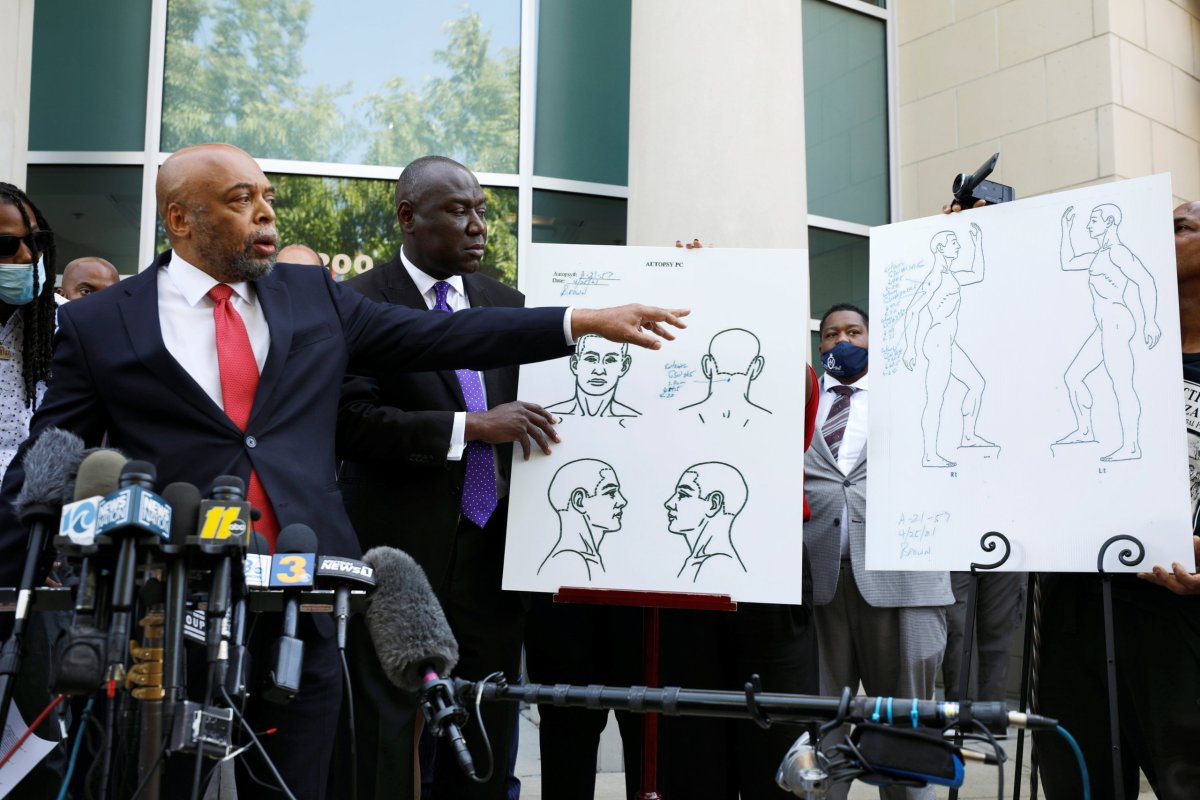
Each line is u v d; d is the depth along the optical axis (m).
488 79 6.75
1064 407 2.72
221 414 2.44
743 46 5.42
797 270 3.25
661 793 3.42
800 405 3.16
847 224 7.55
